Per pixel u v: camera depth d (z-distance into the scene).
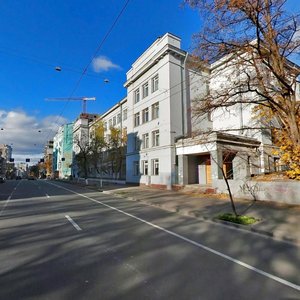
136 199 18.45
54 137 113.56
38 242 7.17
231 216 10.73
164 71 27.62
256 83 16.08
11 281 4.63
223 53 15.00
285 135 16.78
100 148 43.44
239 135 24.20
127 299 3.97
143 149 31.44
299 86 24.88
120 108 44.31
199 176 26.86
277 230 8.55
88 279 4.72
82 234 8.10
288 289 4.42
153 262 5.67
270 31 13.90
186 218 11.40
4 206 14.67
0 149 125.56
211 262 5.74
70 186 37.59
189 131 27.33
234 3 12.53
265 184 16.06
